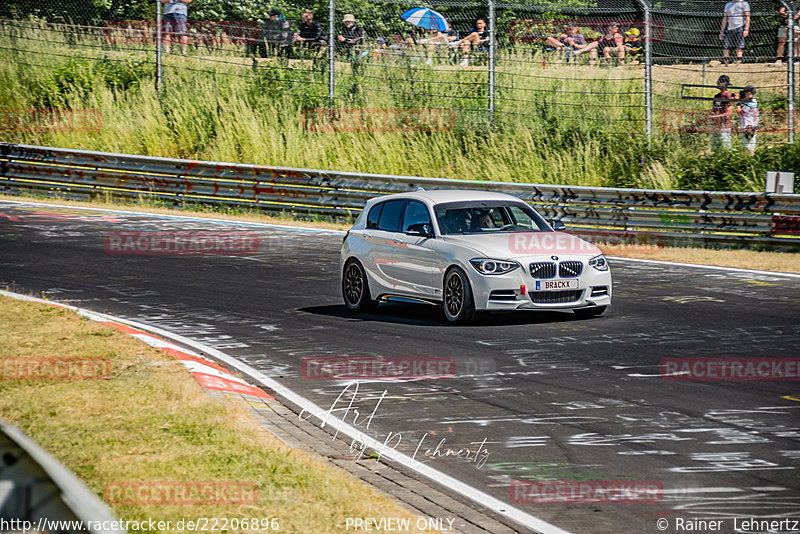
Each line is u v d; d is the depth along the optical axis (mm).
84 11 114188
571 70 93812
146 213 77062
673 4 99000
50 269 53625
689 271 53656
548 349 34438
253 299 46250
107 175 83375
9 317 37750
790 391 28422
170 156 93625
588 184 82125
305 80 97750
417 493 20469
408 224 43344
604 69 93250
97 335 34594
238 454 21156
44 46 108062
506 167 84875
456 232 41719
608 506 19453
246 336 37469
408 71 94875
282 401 28281
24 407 25000
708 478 21031
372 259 43625
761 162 76938
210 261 57531
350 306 44500
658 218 64188
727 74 99812
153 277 51938
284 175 77812
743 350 33906
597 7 97062
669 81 98250
